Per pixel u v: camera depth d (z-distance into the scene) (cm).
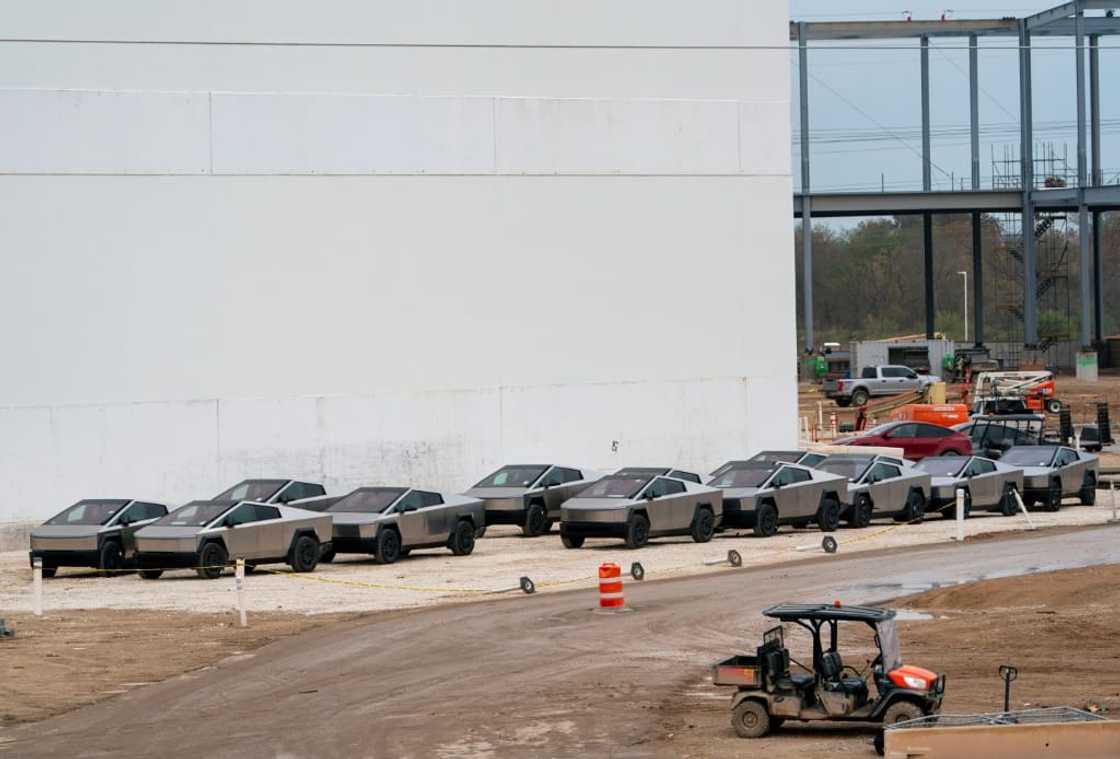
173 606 3703
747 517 5012
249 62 5903
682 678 2706
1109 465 7662
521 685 2662
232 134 5862
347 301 6059
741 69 6744
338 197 6041
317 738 2277
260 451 5888
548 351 6419
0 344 5488
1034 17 13700
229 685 2728
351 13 6066
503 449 6328
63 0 5612
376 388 6103
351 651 3036
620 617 3394
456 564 4494
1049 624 3153
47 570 4453
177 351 5759
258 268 5903
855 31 13800
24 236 5534
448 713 2439
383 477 6106
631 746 2184
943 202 13875
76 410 5581
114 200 5662
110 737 2338
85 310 5612
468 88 6272
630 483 4866
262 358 5903
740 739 2223
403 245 6156
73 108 5609
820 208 13750
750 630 3203
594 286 6500
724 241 6731
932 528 5222
